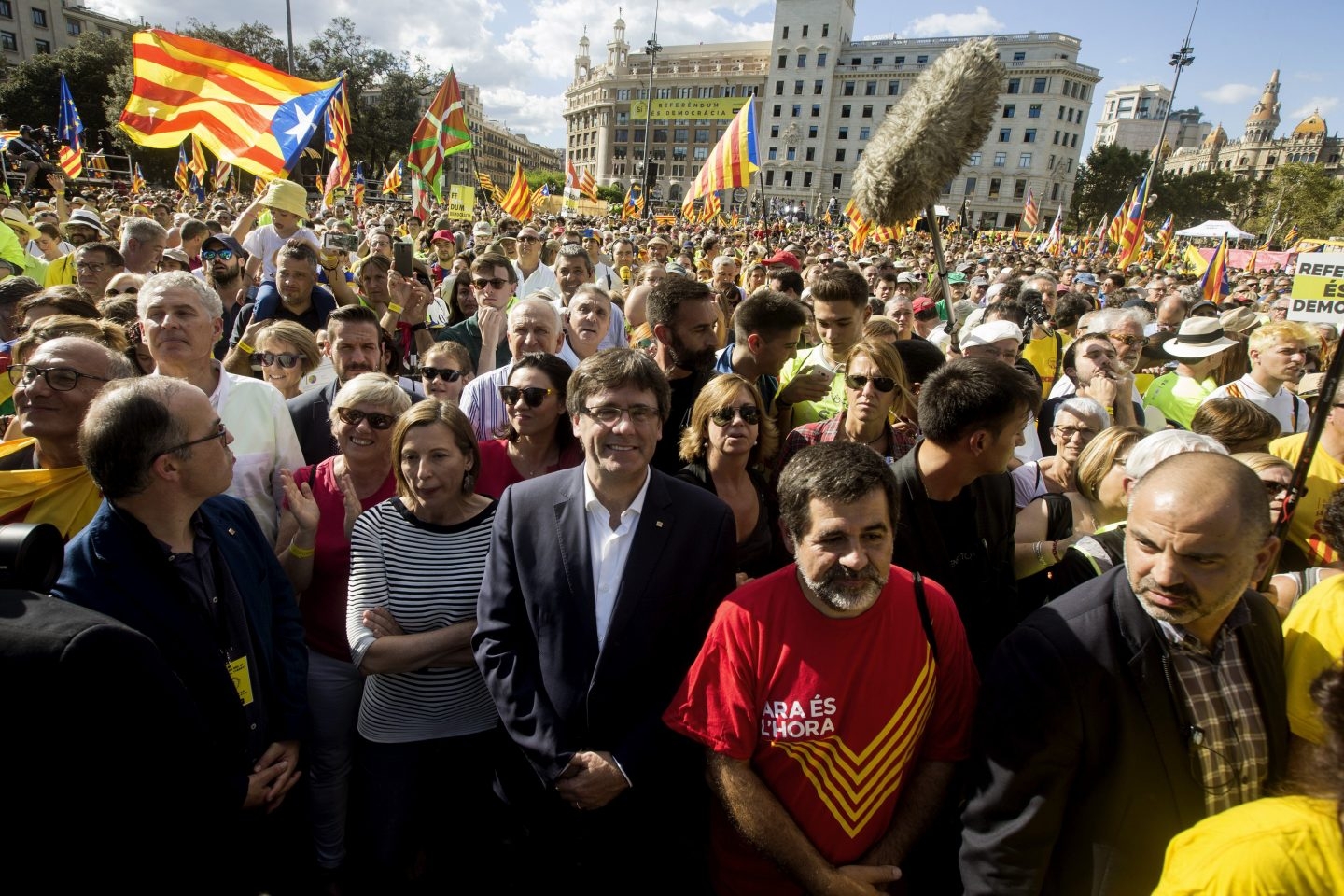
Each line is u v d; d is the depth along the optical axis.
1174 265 27.45
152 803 1.51
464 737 2.55
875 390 2.86
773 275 5.46
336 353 3.44
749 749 1.89
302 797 2.70
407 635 2.39
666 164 104.00
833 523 1.73
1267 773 1.57
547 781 2.07
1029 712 1.62
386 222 14.27
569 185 30.22
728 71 99.12
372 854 2.52
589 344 4.13
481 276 4.58
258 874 2.56
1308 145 120.44
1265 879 1.08
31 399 2.27
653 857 2.33
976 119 3.53
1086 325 4.95
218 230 9.37
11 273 5.75
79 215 6.88
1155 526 1.47
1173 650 1.55
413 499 2.48
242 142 6.64
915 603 1.95
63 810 1.36
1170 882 1.21
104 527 1.90
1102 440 2.60
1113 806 1.59
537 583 2.17
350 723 2.70
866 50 90.31
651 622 2.14
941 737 1.96
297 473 2.86
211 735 1.87
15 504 2.30
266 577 2.31
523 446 2.94
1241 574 1.44
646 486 2.23
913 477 2.40
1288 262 18.84
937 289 9.78
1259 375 4.04
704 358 3.27
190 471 1.93
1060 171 84.69
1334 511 2.03
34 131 25.81
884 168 3.62
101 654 1.37
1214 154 139.50
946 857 2.16
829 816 1.87
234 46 46.31
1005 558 2.45
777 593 1.91
